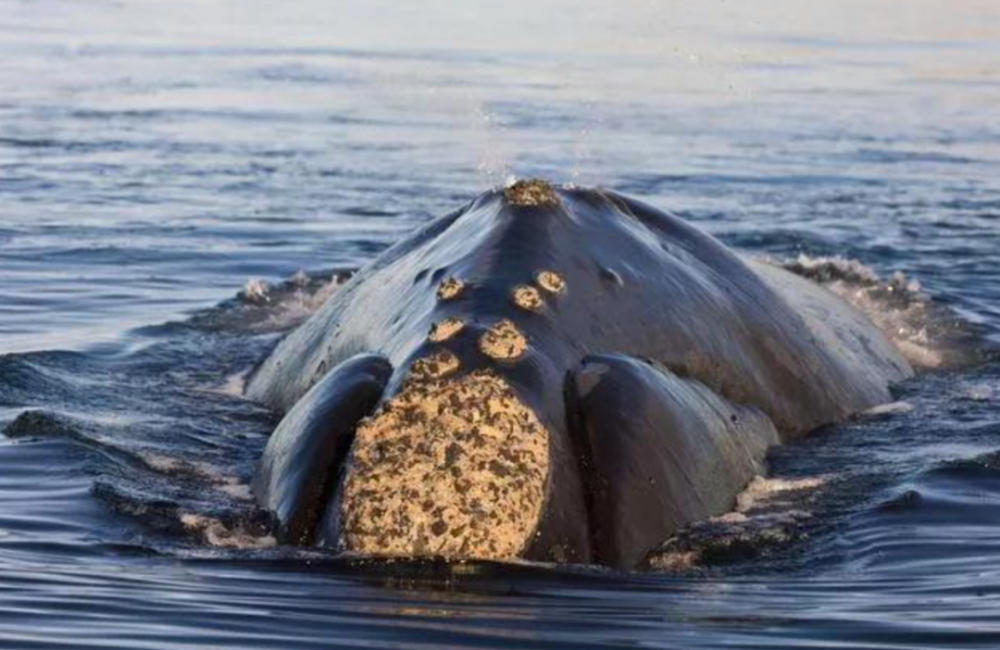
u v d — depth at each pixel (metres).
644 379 34.47
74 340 51.19
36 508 35.00
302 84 109.12
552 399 32.56
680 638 28.09
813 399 41.72
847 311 49.19
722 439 36.41
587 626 28.39
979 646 28.09
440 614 28.66
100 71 112.25
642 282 38.44
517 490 30.75
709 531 33.69
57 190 78.62
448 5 138.50
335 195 78.69
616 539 31.66
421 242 42.34
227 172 83.75
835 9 133.12
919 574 32.12
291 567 30.84
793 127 97.25
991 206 78.00
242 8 139.12
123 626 28.16
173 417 42.28
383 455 31.02
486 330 33.03
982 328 53.16
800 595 30.72
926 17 131.88
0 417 41.66
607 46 119.88
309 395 34.84
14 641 27.44
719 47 118.31
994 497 36.78
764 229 71.31
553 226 38.19
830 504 36.16
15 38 124.50
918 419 42.84
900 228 72.69
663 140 93.00
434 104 103.19
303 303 55.62
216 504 35.28
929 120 99.69
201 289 60.16
